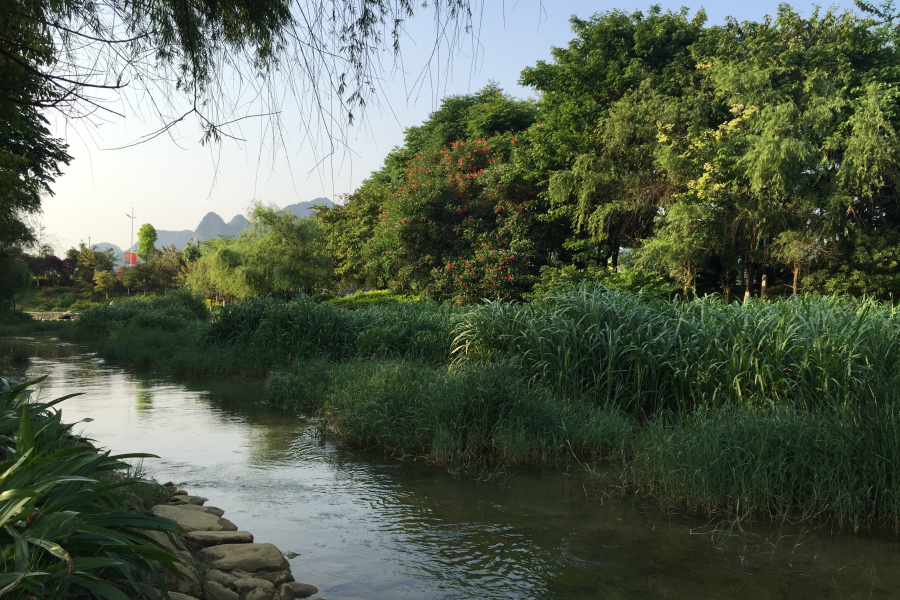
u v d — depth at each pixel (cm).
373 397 817
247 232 3597
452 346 1117
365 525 504
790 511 532
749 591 388
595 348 887
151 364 1614
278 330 1500
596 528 498
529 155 2333
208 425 886
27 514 254
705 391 827
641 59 2150
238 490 593
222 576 374
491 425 744
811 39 1936
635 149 1998
